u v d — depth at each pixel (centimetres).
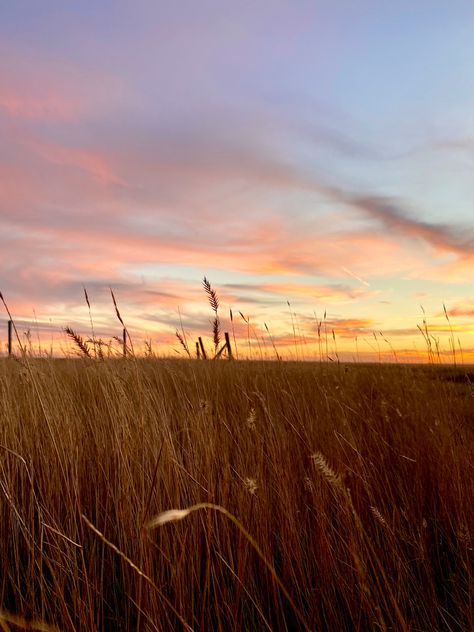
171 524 253
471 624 207
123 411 328
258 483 274
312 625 219
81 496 292
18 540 263
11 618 160
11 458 293
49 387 393
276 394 473
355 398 530
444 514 315
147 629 196
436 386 549
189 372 511
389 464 372
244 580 239
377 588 238
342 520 265
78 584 220
